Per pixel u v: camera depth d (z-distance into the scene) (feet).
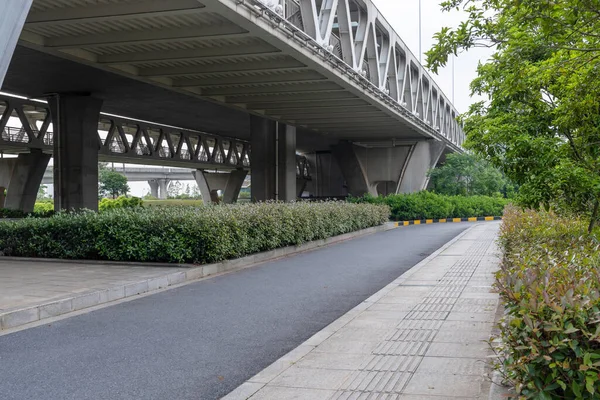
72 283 32.71
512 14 21.57
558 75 25.17
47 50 61.26
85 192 104.06
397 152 166.61
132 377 17.66
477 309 26.09
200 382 17.15
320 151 231.71
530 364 10.33
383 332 22.12
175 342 21.81
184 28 56.18
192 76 76.23
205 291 33.58
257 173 115.96
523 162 25.32
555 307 10.18
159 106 125.70
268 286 35.42
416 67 124.26
